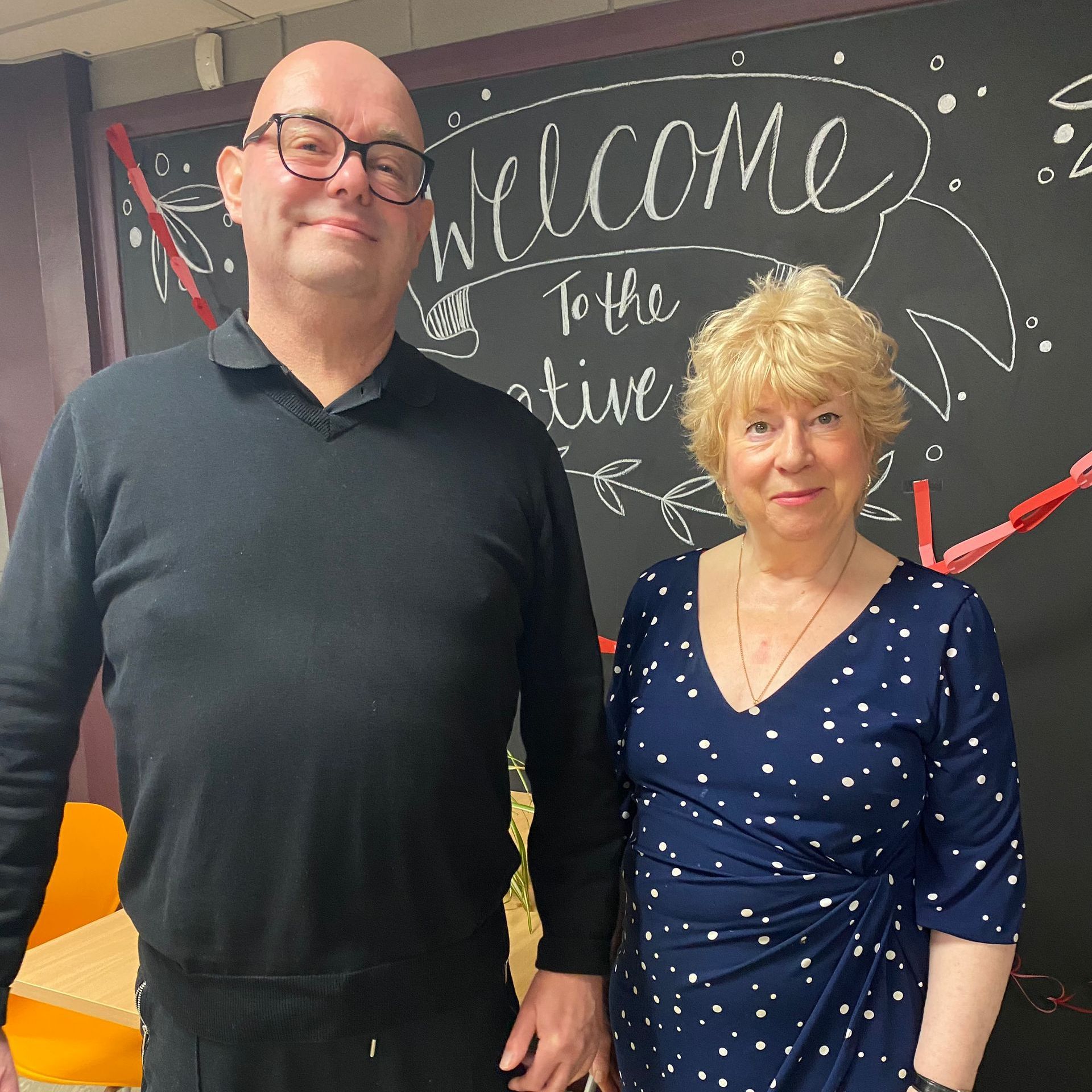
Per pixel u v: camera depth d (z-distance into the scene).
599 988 0.88
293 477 0.76
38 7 1.58
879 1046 0.80
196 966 0.74
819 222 1.35
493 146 1.53
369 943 0.74
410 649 0.74
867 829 0.81
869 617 0.85
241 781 0.71
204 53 1.68
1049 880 1.33
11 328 1.90
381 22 1.59
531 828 0.94
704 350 0.89
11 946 0.76
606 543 1.56
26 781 0.76
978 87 1.25
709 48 1.38
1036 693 1.32
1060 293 1.24
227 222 1.72
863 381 0.82
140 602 0.73
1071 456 1.26
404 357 0.85
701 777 0.86
